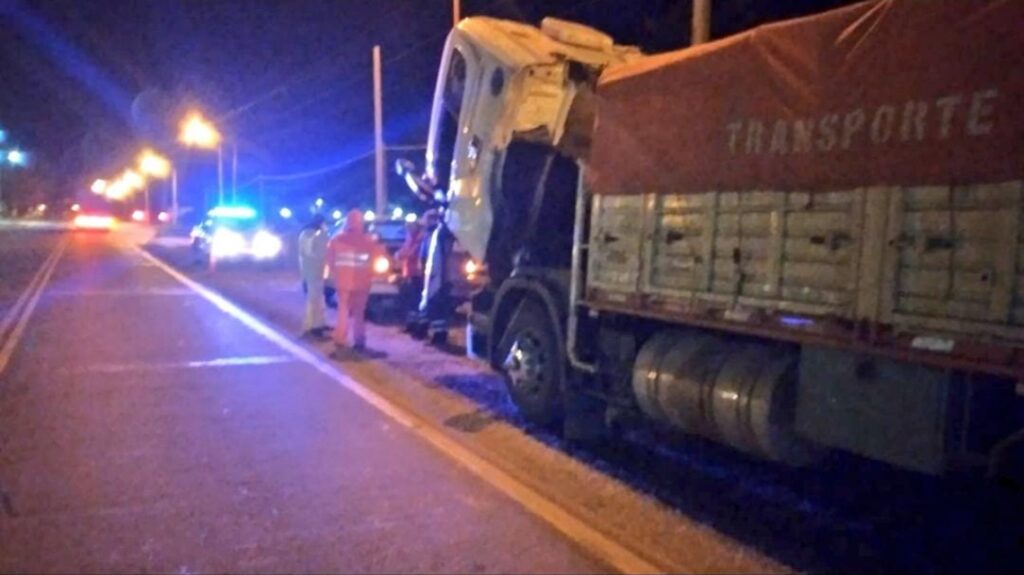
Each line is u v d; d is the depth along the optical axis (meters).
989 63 4.93
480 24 10.89
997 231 4.91
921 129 5.29
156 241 52.44
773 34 6.31
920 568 5.85
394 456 8.04
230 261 31.41
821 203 5.99
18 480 7.29
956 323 5.12
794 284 6.20
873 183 5.60
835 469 6.82
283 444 8.38
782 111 6.26
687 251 7.20
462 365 12.61
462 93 10.96
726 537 6.32
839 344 5.82
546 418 9.12
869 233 5.62
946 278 5.18
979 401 5.20
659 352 7.64
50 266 31.36
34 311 18.22
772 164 6.34
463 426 9.22
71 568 5.62
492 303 10.28
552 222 9.42
